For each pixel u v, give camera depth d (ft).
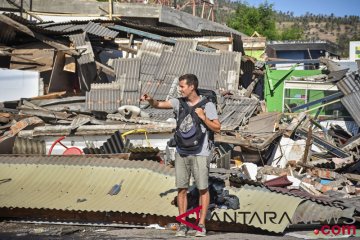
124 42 64.23
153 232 21.39
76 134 40.73
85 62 54.54
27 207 22.02
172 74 55.16
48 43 55.01
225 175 25.13
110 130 40.68
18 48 56.29
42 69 54.19
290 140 46.32
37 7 74.69
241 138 42.73
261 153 44.70
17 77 52.65
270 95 80.02
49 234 20.85
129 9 74.84
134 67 54.90
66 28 57.93
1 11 72.49
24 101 47.78
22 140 29.91
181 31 67.67
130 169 24.45
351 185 39.60
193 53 57.31
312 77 79.05
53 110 47.14
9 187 23.81
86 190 23.39
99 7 74.38
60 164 25.11
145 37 63.05
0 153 28.91
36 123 42.73
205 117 19.52
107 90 50.75
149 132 40.04
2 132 42.39
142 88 52.95
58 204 22.24
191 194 22.52
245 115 47.93
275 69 83.35
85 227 22.27
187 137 19.58
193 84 19.69
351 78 67.10
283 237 21.06
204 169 19.84
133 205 22.04
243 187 23.13
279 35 175.01
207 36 67.46
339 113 71.36
